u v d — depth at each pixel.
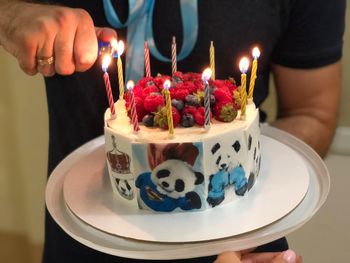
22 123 1.01
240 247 0.45
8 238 1.13
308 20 0.71
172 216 0.49
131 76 0.64
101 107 0.71
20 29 0.52
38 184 1.07
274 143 0.60
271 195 0.51
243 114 0.50
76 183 0.55
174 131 0.48
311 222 0.93
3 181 1.07
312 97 0.77
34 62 0.52
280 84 0.78
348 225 0.92
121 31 0.66
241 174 0.50
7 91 0.98
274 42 0.71
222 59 0.69
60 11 0.53
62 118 0.73
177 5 0.66
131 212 0.50
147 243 0.46
